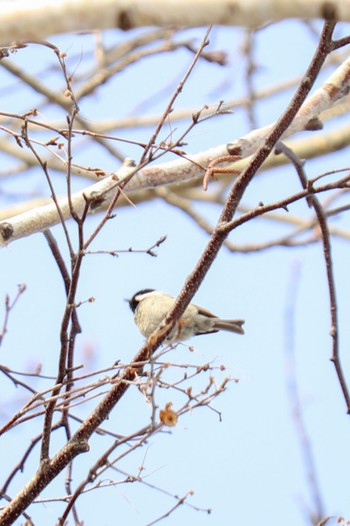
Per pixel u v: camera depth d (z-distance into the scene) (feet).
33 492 24.03
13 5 14.06
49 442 24.14
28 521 24.43
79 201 27.94
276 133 24.88
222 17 13.88
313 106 30.14
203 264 25.02
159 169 29.22
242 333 35.63
